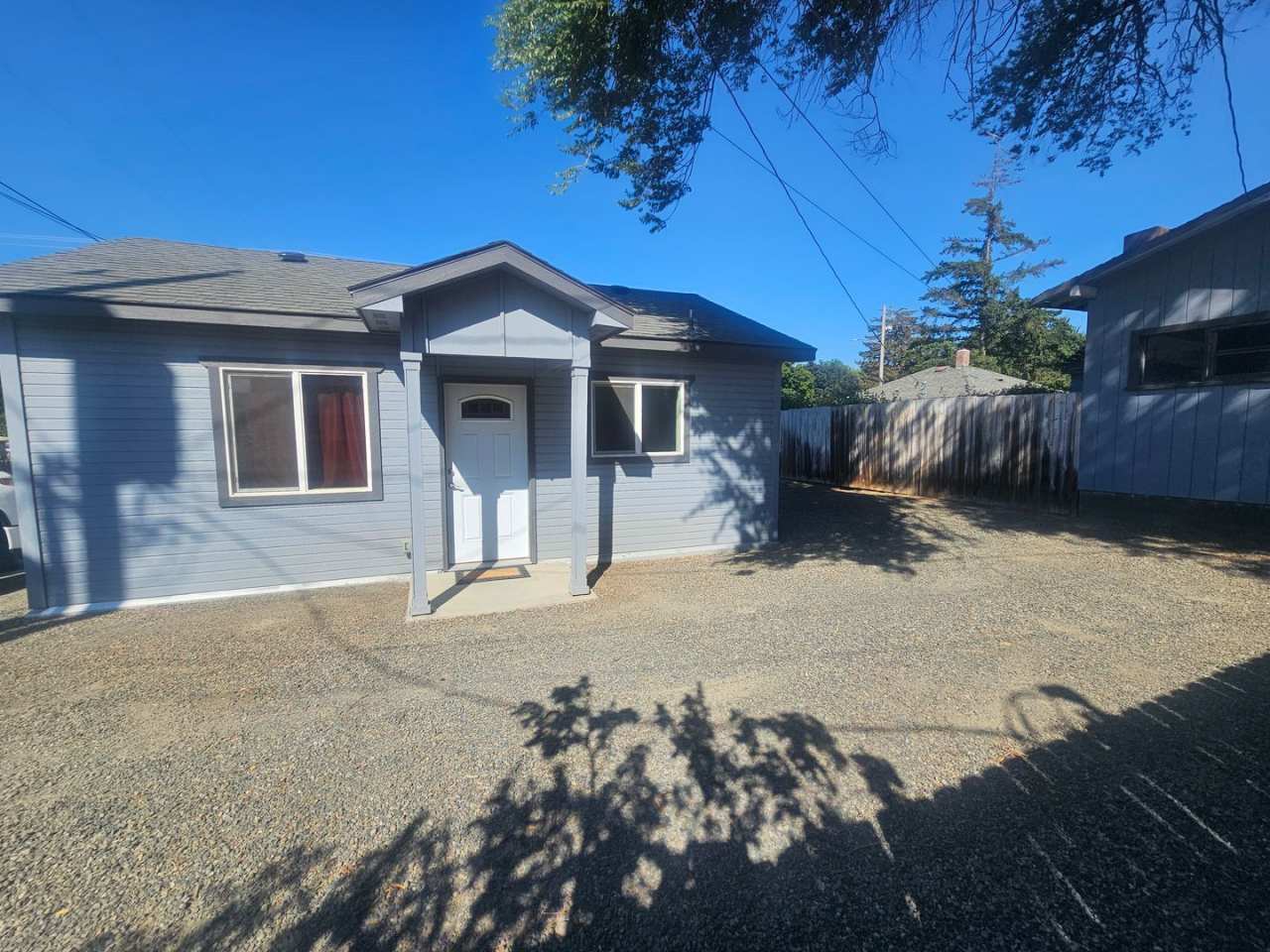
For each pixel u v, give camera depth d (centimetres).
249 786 288
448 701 374
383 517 666
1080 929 195
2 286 533
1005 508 1042
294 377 623
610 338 713
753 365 836
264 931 204
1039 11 491
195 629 514
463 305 540
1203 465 761
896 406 1304
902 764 294
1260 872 218
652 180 640
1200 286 756
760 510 851
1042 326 2933
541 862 235
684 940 197
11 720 356
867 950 190
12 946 199
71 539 564
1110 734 315
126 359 569
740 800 270
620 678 404
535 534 736
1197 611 502
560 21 514
